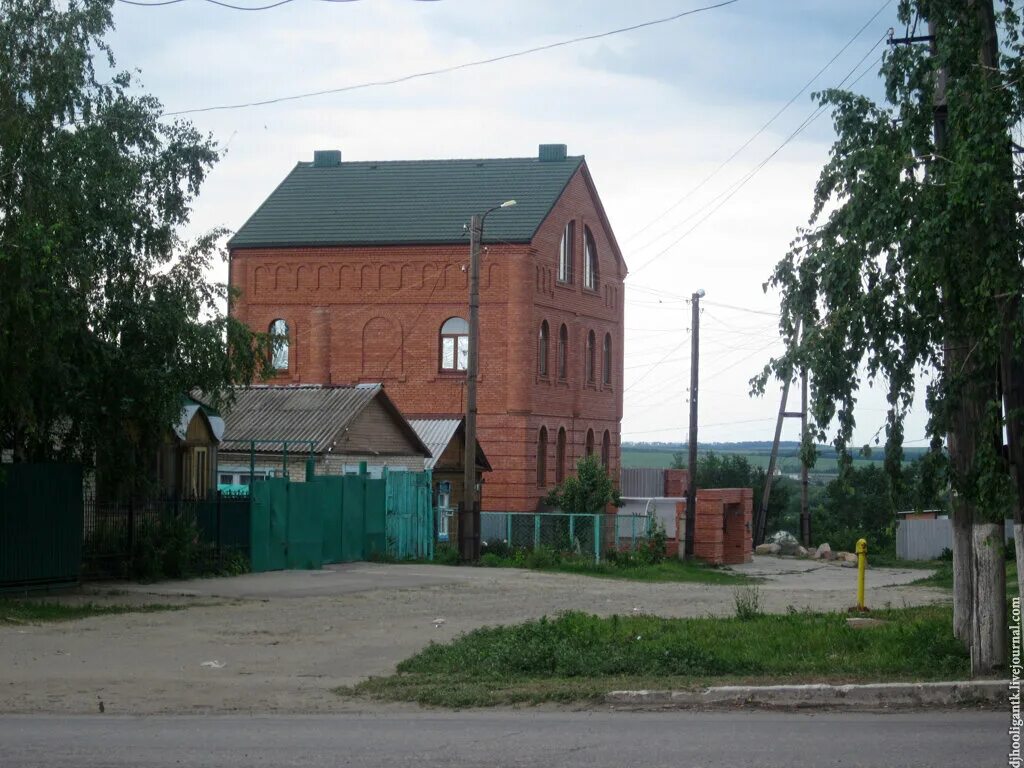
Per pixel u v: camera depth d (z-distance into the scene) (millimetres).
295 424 39406
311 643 16141
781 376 12477
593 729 10297
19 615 18531
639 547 39938
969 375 12250
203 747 9359
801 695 11664
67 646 15578
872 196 12133
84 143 21406
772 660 13555
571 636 15016
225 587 24344
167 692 12383
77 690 12461
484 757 8977
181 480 31578
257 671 13789
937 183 11914
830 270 12195
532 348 51250
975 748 9359
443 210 53656
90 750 9219
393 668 13992
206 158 24094
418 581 27297
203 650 15383
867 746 9445
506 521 42312
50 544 22281
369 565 32375
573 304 55781
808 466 12492
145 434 23703
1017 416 12000
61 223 19000
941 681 12070
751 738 9828
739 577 35750
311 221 54375
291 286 53531
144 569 25109
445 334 52250
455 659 13867
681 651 13539
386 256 52656
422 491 37156
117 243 22562
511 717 11008
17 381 19562
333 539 32250
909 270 11797
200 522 27344
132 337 22859
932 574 39250
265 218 55000
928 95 13016
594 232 58219
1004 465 12047
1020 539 12312
